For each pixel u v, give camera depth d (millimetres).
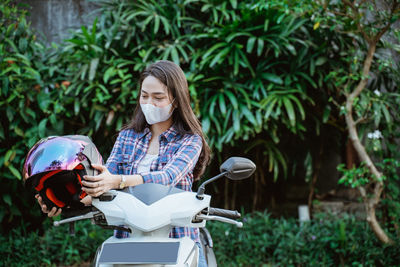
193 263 1468
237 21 4086
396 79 4293
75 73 4320
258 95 4184
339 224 4266
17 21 4312
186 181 1946
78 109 4207
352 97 3916
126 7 4715
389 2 3760
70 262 4145
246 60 4125
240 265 4090
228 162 1620
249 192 5156
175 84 1880
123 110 4285
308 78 4215
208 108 4320
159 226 1468
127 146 2035
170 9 4531
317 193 5195
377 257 3902
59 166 1407
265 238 4234
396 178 4262
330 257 4047
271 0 3834
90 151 1509
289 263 4023
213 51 4309
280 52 4109
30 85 4238
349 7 3996
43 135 4090
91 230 4418
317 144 5051
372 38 3777
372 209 3918
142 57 4391
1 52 4082
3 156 4250
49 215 1616
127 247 1428
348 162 4984
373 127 4363
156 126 2018
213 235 4297
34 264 4027
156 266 1371
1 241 4266
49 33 5176
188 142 1909
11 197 4457
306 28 4273
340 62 4312
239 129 4125
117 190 1604
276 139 4367
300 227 4379
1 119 4301
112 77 4402
